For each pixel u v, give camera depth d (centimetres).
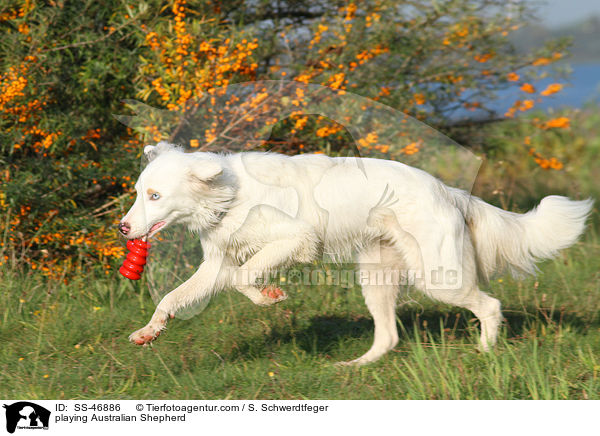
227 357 611
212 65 841
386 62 998
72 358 602
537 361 547
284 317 700
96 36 864
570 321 682
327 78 919
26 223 802
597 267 884
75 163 834
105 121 900
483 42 1001
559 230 621
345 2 1012
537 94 1007
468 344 611
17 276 755
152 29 853
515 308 724
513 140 1114
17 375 561
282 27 1008
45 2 844
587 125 1401
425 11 988
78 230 806
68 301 733
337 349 639
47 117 827
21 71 796
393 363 566
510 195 1105
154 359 592
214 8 972
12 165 823
